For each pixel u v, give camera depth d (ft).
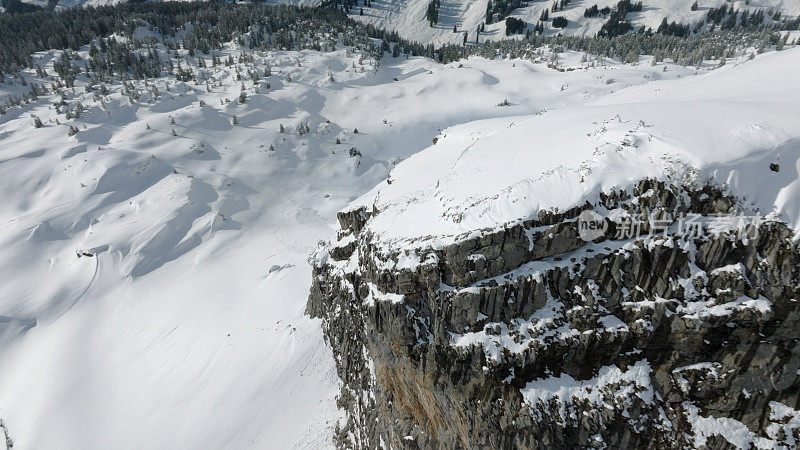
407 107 442.09
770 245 59.31
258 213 296.71
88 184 307.17
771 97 85.35
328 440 110.83
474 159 100.07
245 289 201.67
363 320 97.91
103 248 245.04
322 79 472.03
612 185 68.54
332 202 307.78
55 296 225.15
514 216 71.05
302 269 200.64
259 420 122.01
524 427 65.87
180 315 192.85
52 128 371.15
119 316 211.61
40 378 174.29
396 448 87.45
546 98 427.33
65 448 138.00
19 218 285.02
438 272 73.26
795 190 60.90
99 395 159.84
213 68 476.54
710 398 61.67
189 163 343.26
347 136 396.98
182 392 145.79
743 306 58.90
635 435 63.26
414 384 80.02
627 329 64.75
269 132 387.75
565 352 66.85
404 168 144.66
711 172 64.39
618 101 166.81
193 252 256.73
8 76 462.60
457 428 73.05
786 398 58.44
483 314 70.23
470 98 444.14
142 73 454.81
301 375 130.52
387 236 88.48
